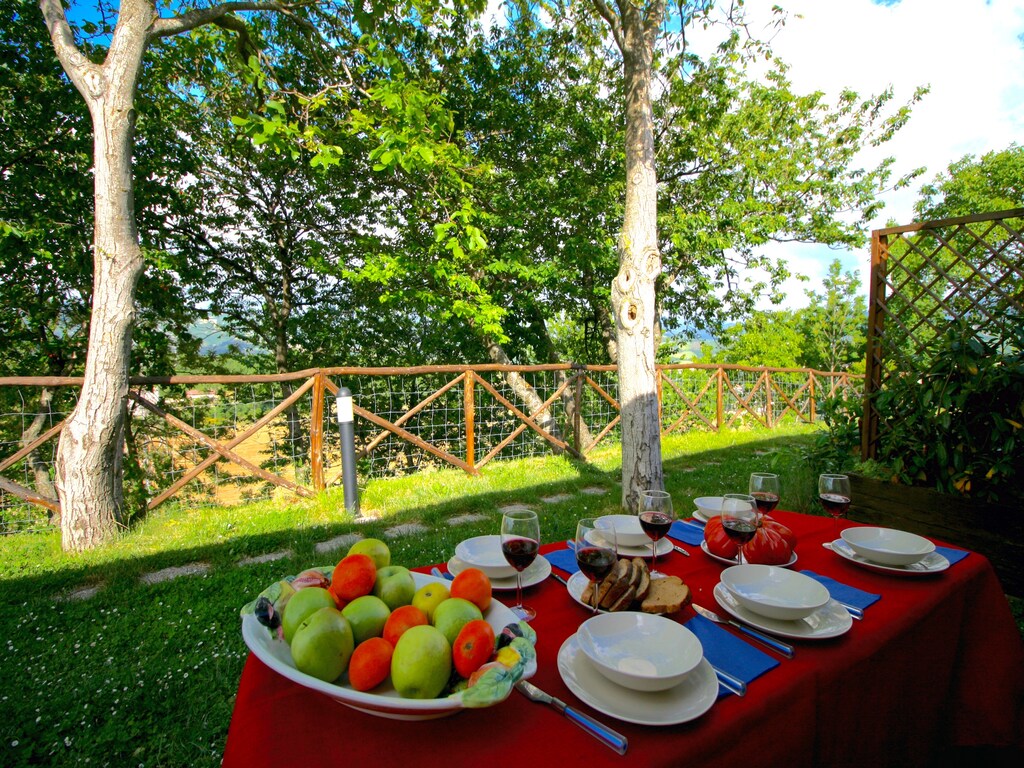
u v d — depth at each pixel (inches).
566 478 220.2
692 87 309.6
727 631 45.6
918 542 64.1
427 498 190.4
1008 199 724.7
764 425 385.1
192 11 161.6
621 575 49.8
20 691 83.0
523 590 54.4
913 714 52.0
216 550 140.3
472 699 28.8
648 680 33.7
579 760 30.3
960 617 58.4
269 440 233.0
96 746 72.1
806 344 792.3
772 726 36.2
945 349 127.3
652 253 163.2
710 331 492.4
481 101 333.1
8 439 239.6
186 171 316.2
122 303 144.1
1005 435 117.1
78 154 270.5
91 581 124.4
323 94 214.1
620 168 357.7
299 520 165.3
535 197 346.6
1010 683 60.3
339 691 29.6
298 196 408.8
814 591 49.1
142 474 192.7
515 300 360.8
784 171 414.9
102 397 142.3
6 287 273.1
